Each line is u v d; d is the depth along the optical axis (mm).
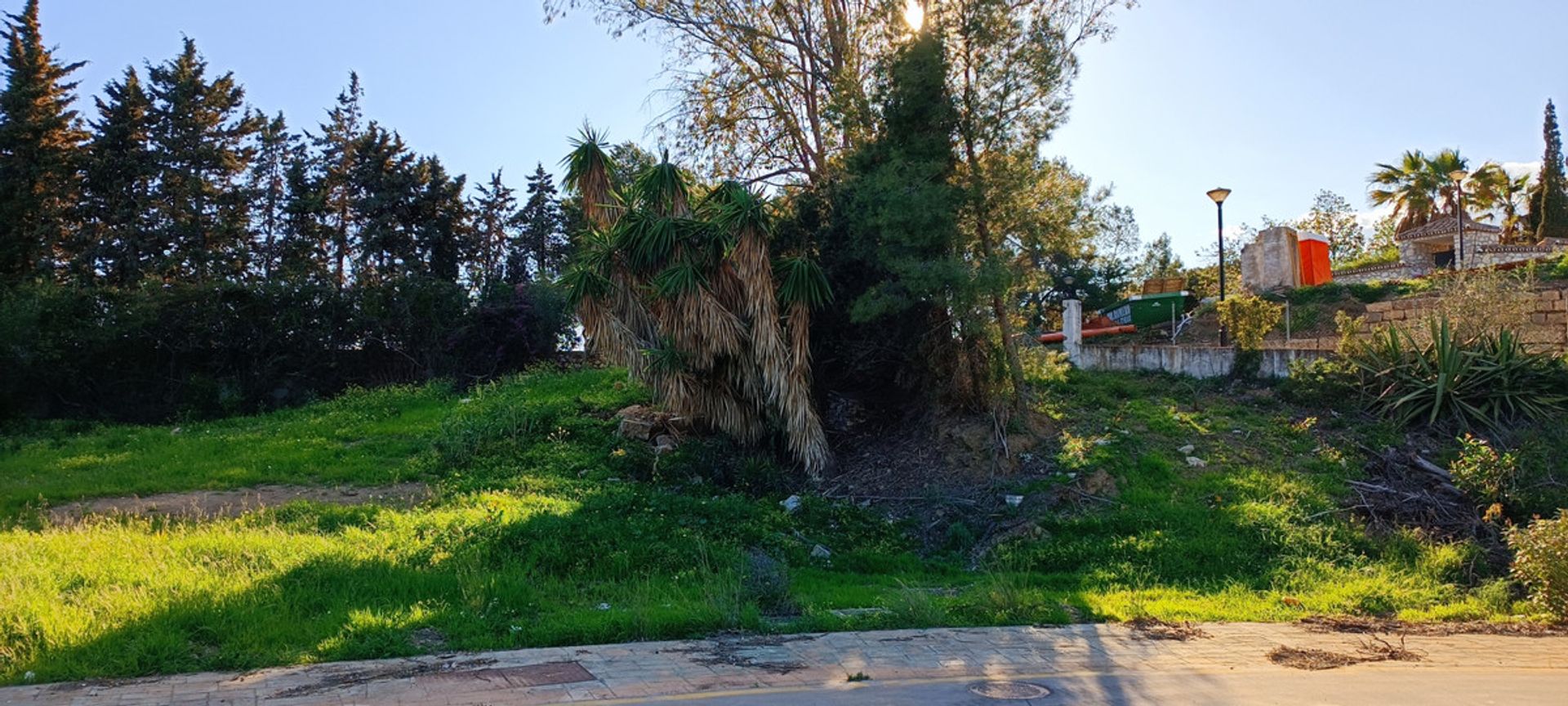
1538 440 14656
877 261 16109
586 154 16703
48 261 31750
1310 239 29188
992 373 16156
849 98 16797
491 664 7383
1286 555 12570
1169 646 8773
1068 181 16000
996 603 10047
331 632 7832
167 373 26375
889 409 18266
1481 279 19219
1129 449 15586
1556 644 9289
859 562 12961
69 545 10195
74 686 6539
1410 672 7949
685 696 6695
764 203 15812
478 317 28266
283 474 16594
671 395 15789
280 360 26859
